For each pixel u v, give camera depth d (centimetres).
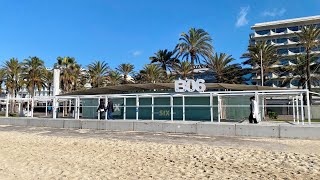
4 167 812
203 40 4478
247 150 1068
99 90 2878
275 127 1469
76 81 6359
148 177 709
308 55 4616
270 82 6325
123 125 1892
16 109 5381
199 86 1961
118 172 764
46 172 759
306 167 801
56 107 2566
